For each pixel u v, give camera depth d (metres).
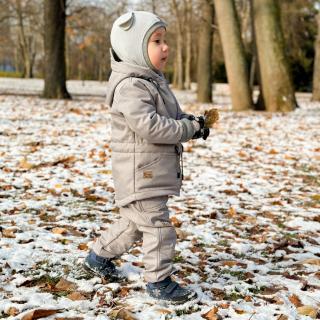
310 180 6.91
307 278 3.48
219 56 46.91
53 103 17.45
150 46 2.93
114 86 2.96
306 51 47.41
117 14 42.53
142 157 2.91
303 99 29.80
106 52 54.94
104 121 12.59
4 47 61.50
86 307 2.88
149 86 2.94
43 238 4.07
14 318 2.67
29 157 7.72
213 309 2.84
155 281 2.96
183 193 5.98
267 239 4.40
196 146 9.41
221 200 5.73
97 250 3.23
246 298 3.07
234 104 16.98
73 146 8.88
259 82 16.80
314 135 11.08
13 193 5.60
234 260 3.83
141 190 2.92
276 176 7.12
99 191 5.89
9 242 3.92
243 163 8.01
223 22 16.73
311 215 5.23
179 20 39.44
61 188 5.93
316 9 43.00
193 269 3.56
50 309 2.73
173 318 2.74
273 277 3.50
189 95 31.42
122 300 2.99
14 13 44.94
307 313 2.90
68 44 54.62
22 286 3.16
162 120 2.86
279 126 12.47
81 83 50.44
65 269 3.42
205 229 4.62
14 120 11.74
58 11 19.86
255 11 16.23
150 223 2.94
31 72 60.28
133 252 3.83
